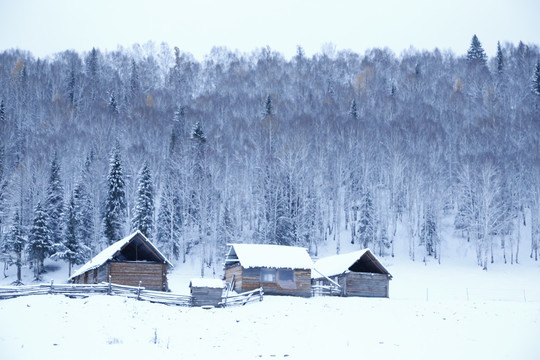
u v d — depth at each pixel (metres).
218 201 103.12
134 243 51.53
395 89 173.00
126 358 27.95
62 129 131.38
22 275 83.44
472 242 101.19
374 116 144.62
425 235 98.19
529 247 101.44
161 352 29.53
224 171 112.25
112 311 36.56
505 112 148.38
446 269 89.62
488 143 125.50
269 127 128.50
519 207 105.44
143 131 133.88
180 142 120.81
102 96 171.12
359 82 180.88
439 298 69.00
